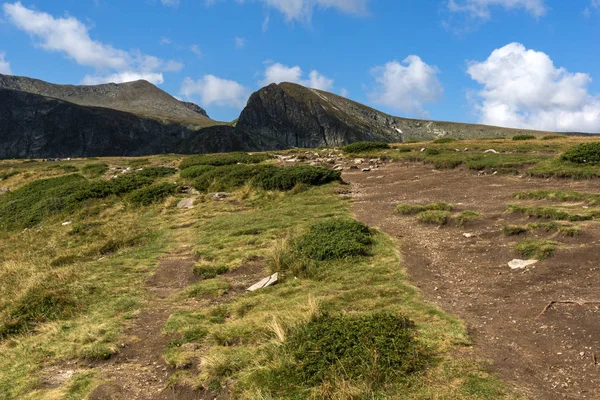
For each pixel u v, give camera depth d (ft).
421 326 18.40
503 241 28.76
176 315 22.85
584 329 16.92
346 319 18.61
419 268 26.48
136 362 18.76
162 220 49.03
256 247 33.86
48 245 45.37
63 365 19.12
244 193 55.16
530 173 52.75
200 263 31.35
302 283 25.66
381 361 15.29
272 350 17.37
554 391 13.46
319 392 14.15
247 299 24.04
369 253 29.48
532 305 19.77
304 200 50.11
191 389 16.01
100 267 32.99
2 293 29.99
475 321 18.94
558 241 26.45
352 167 76.02
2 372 18.86
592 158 52.21
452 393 13.64
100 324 22.67
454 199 44.24
